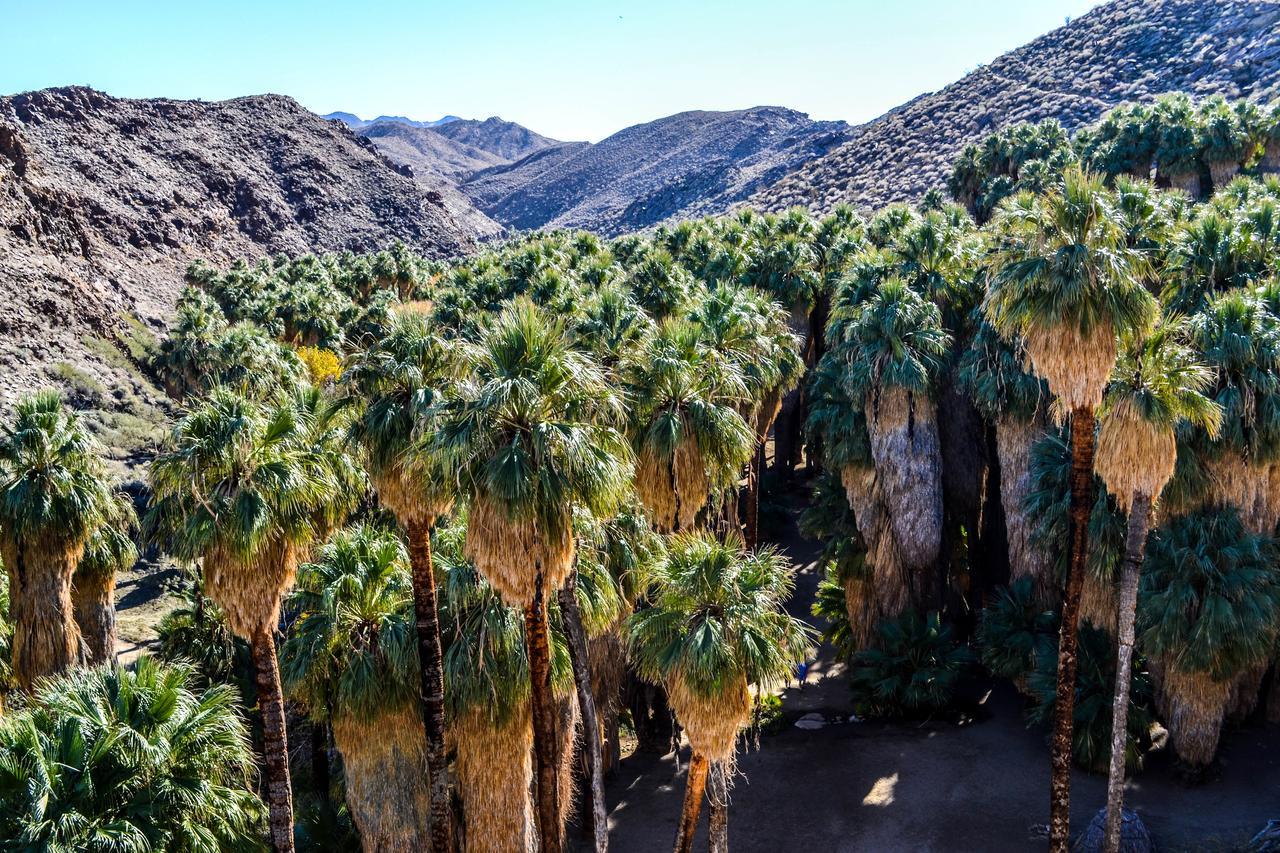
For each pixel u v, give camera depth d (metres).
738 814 24.88
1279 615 21.61
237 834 15.16
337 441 17.25
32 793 12.53
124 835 12.78
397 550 19.33
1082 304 16.33
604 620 19.89
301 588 19.33
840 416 32.16
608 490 14.66
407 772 18.86
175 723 14.79
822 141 181.38
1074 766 24.39
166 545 16.02
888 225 47.00
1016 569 29.45
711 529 32.25
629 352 22.73
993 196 61.38
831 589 35.78
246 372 44.12
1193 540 21.83
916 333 29.67
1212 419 17.45
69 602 22.05
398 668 18.05
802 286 45.31
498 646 18.45
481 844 19.12
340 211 160.38
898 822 23.69
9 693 22.22
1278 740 24.53
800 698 31.73
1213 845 20.41
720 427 20.86
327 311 67.69
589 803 24.42
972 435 32.91
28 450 21.50
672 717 28.09
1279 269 25.41
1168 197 33.72
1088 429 17.50
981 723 28.36
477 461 14.41
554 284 45.03
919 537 30.56
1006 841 22.31
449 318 48.75
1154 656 22.53
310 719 20.58
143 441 60.94
